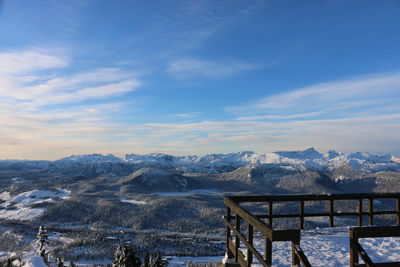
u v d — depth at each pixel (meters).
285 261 6.86
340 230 9.86
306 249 7.98
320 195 8.51
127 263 25.70
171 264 102.81
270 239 3.96
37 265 38.38
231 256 6.93
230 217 7.24
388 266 4.23
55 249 121.44
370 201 8.61
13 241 144.00
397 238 8.98
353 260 4.36
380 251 7.80
